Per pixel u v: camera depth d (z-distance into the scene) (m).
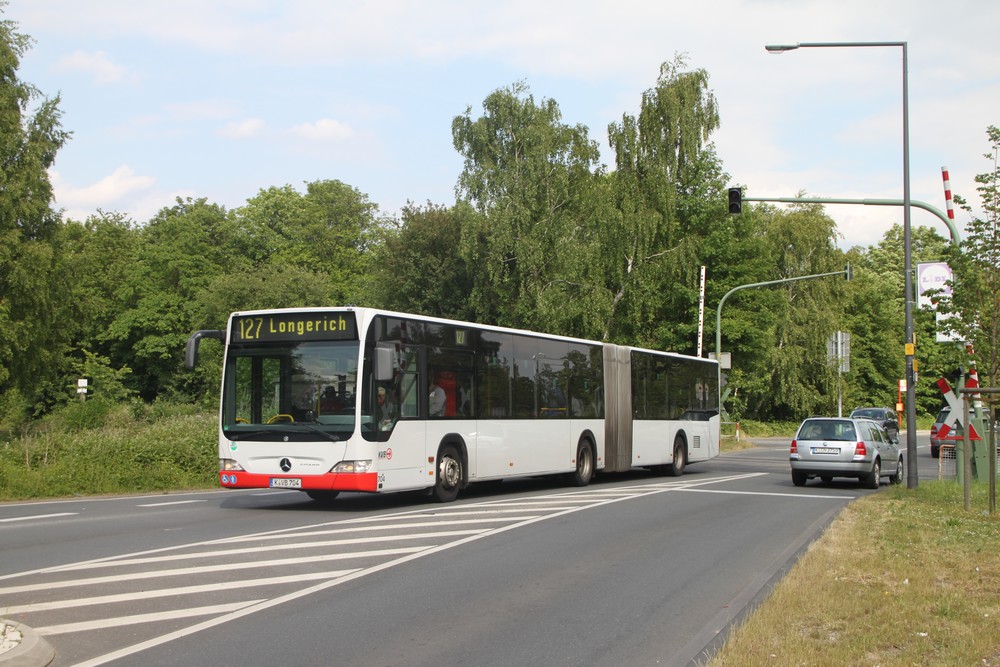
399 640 7.61
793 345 61.97
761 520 16.16
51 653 6.91
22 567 10.58
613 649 7.45
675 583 10.29
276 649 7.25
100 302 53.75
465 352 18.98
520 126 49.22
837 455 23.73
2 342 44.12
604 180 50.16
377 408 16.30
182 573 10.30
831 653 6.95
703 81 51.16
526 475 20.88
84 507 17.36
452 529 14.17
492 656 7.18
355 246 85.31
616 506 17.92
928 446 53.25
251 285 64.69
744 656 6.84
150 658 6.93
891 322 84.25
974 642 7.28
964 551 12.20
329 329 16.39
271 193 83.56
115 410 45.62
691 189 53.34
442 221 57.81
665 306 52.84
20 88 46.56
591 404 23.88
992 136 19.50
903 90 23.53
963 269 19.78
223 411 16.70
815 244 61.53
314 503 18.25
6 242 44.66
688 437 29.25
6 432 33.47
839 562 11.30
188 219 75.75
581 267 47.06
